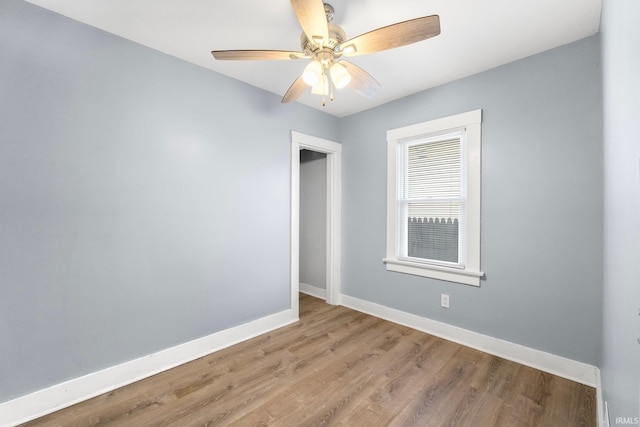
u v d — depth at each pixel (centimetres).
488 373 204
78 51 177
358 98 295
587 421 157
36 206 164
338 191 354
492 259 232
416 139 287
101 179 186
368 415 164
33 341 163
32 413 161
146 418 162
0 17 154
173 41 200
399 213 301
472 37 192
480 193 238
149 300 207
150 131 207
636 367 68
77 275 177
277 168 288
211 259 240
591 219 188
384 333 272
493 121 231
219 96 245
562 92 199
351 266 345
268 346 248
